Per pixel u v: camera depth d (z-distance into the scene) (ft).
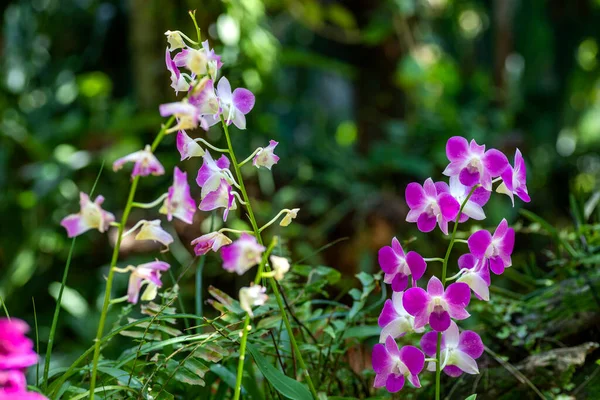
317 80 21.85
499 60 23.26
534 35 23.93
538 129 24.02
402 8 15.78
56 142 15.49
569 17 23.81
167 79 13.32
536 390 4.55
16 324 2.52
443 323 3.02
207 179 3.16
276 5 14.83
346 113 21.22
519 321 5.48
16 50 18.20
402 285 3.18
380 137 17.20
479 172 3.05
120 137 14.25
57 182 13.99
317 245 13.52
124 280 11.83
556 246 6.15
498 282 9.09
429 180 3.12
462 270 3.16
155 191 13.39
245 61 11.66
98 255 13.88
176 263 11.53
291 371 4.66
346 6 16.29
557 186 22.74
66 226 2.53
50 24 18.24
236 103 3.24
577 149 26.04
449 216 3.10
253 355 3.45
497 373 4.93
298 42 18.47
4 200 14.55
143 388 3.59
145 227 2.63
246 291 2.73
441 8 20.25
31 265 13.37
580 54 26.45
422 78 16.48
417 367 3.18
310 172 15.06
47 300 13.61
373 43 16.47
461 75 22.36
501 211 14.49
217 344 3.84
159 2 12.65
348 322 4.59
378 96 17.15
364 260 12.92
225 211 3.18
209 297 10.49
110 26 18.07
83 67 18.42
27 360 2.49
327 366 4.72
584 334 5.33
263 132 14.01
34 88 18.34
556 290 5.62
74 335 12.97
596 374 4.99
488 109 21.86
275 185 14.87
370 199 14.24
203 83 2.84
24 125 16.48
